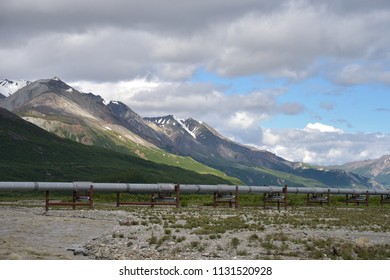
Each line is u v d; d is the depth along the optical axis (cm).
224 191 9744
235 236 4328
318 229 5244
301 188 11206
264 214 7456
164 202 9012
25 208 8050
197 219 6097
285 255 3544
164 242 3975
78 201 8606
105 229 5175
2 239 4009
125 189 8819
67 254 3653
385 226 5650
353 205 12038
